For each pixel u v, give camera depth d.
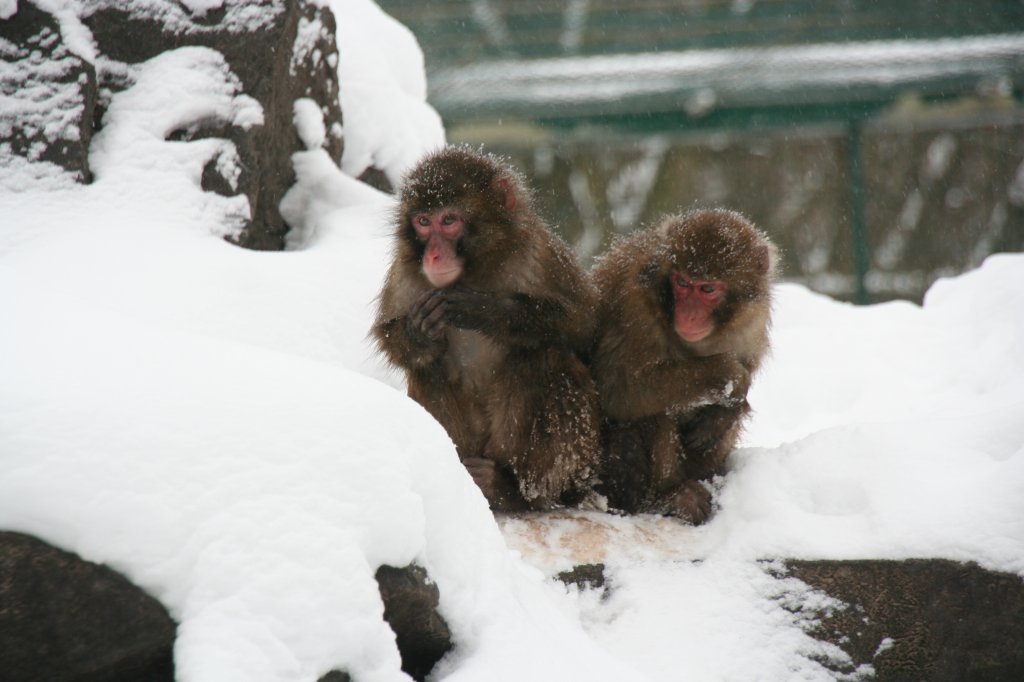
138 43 21.55
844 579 14.77
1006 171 63.22
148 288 17.86
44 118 20.02
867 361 24.22
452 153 18.23
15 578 10.05
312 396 11.83
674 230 18.45
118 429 10.69
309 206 22.98
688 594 14.99
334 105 24.20
